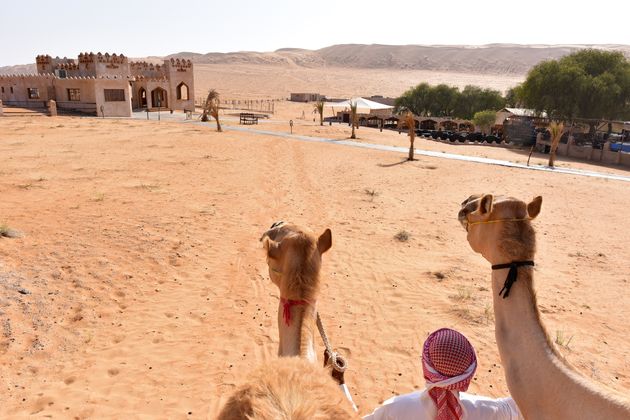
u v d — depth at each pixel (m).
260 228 13.82
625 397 1.96
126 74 57.88
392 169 26.23
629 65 59.09
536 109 59.47
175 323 7.99
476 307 9.02
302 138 40.31
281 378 1.55
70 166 21.89
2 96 55.22
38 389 6.10
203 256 11.19
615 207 19.58
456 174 25.66
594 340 8.00
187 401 5.96
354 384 6.45
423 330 8.05
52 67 60.28
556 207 19.03
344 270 10.82
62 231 12.12
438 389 2.41
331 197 18.70
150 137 35.22
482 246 2.54
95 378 6.39
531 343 2.29
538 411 2.19
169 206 15.52
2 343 6.98
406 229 14.60
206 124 49.47
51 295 8.57
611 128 55.97
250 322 8.10
